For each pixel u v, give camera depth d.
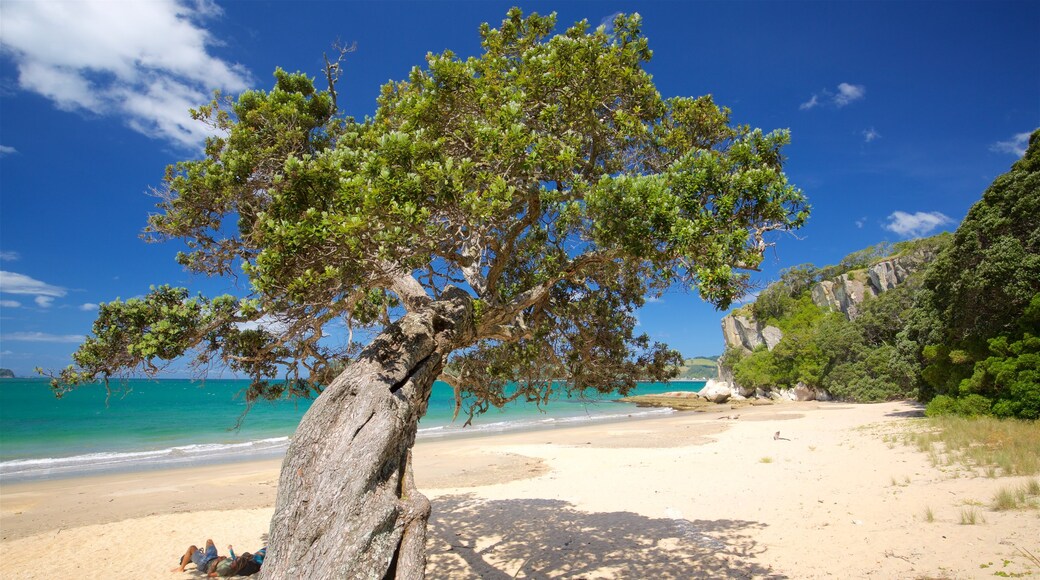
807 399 60.75
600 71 6.84
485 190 5.68
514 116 5.88
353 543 4.08
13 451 28.44
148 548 11.52
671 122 7.87
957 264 22.86
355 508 4.25
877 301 57.50
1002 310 21.58
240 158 7.07
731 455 20.38
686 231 5.31
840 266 80.56
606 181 5.55
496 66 7.55
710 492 14.08
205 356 7.30
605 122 7.74
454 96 6.91
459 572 9.03
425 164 5.31
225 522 13.61
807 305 75.88
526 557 9.66
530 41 8.02
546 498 14.78
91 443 31.42
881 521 9.91
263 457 26.72
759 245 6.09
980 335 22.28
